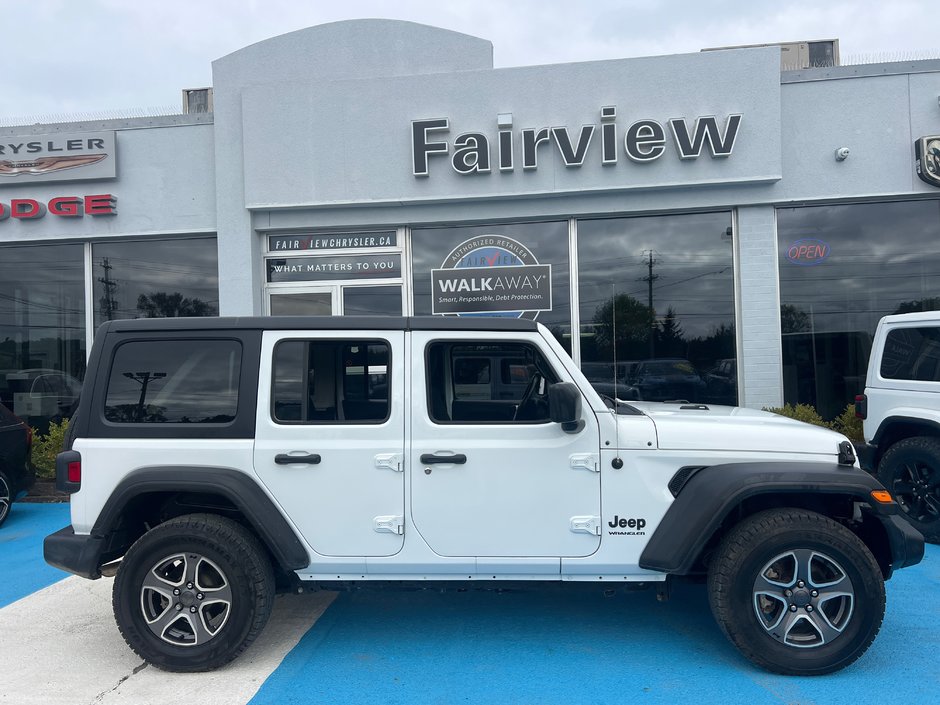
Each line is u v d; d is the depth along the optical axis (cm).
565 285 886
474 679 346
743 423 370
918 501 556
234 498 348
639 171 839
